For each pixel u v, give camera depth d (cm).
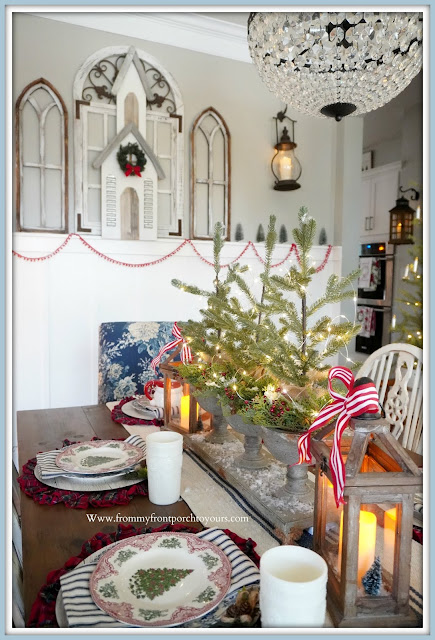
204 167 317
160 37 297
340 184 365
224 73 320
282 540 77
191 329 129
